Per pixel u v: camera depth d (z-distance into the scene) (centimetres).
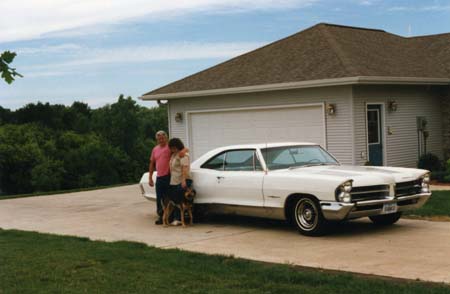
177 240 995
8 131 4566
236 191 1077
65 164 4509
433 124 1959
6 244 967
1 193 4334
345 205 924
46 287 684
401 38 2308
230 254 851
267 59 2009
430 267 734
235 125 1959
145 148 5238
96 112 5700
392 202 977
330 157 1134
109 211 1409
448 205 1227
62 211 1452
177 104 2117
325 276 683
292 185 988
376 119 1764
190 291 647
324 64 1769
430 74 1866
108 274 734
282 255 845
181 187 1121
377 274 707
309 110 1762
